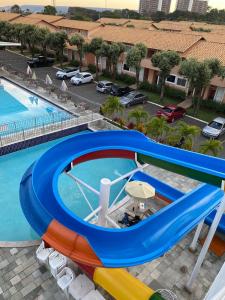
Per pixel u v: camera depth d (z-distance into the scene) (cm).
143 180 1658
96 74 4156
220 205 946
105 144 1288
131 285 945
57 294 1072
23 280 1112
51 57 5253
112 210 1427
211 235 997
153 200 1622
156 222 870
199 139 2516
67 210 891
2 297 1052
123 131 1309
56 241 790
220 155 2270
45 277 1127
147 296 914
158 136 2161
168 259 1251
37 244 1265
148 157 1175
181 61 3161
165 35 3934
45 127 2302
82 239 768
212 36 4278
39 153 2161
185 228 870
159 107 3222
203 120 2945
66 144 1206
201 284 1153
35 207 852
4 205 1598
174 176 1875
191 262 1245
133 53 3322
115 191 1802
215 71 2812
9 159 2052
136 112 2308
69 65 4828
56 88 3366
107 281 968
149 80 3884
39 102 3014
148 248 811
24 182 989
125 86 3653
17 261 1186
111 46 3625
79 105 2800
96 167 2050
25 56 5359
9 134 2144
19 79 3625
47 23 5722
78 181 1205
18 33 4900
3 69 4003
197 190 1020
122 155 1271
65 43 4409
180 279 1167
